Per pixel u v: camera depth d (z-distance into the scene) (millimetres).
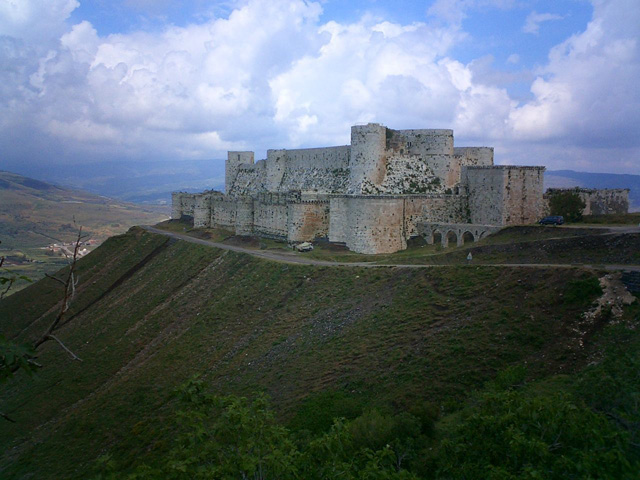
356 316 56875
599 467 21391
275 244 105750
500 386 34594
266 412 26312
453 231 84688
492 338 42281
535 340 40312
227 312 73500
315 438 29562
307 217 99750
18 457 55031
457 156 104688
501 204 86250
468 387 37938
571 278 45594
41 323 101000
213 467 23172
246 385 50750
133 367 69188
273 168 131125
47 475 49156
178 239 123562
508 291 48469
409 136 103125
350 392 42094
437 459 28109
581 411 25250
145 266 114125
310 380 46500
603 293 42281
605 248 56562
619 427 25484
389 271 66000
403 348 45812
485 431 25125
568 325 40594
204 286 88250
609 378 28438
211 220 141875
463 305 49531
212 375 56969
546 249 60875
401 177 99688
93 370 72438
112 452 48750
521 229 73188
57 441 55375
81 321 95875
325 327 57219
